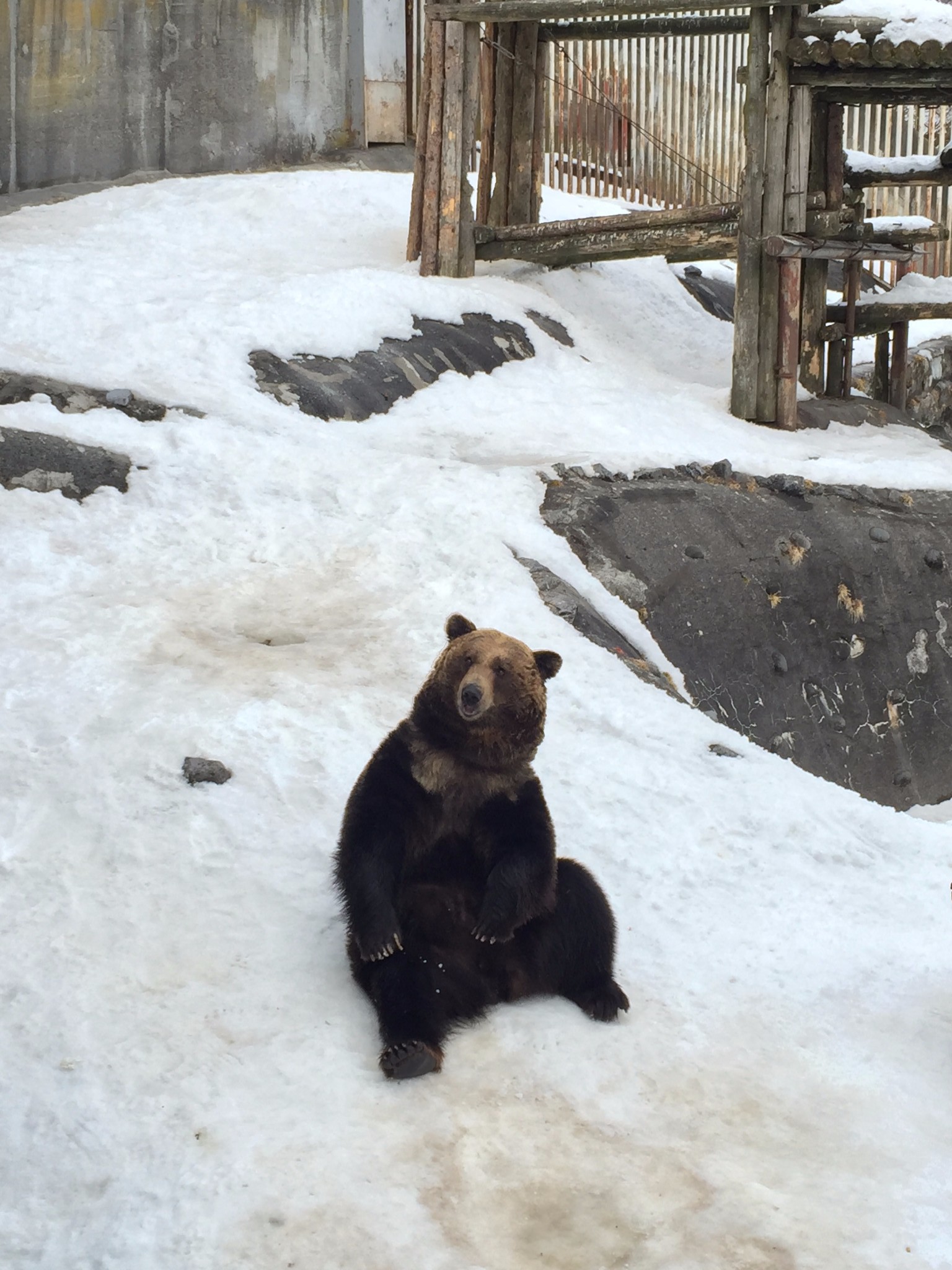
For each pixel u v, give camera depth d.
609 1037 5.30
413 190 15.47
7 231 15.72
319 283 13.24
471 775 5.38
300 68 19.86
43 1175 4.56
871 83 13.36
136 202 17.08
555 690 7.93
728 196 22.67
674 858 6.64
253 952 5.57
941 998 5.73
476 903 5.47
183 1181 4.48
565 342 15.12
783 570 10.44
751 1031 5.43
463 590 8.68
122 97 18.83
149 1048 5.02
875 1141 4.87
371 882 5.21
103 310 12.15
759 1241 4.42
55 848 6.09
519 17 14.48
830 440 14.28
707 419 13.58
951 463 13.95
